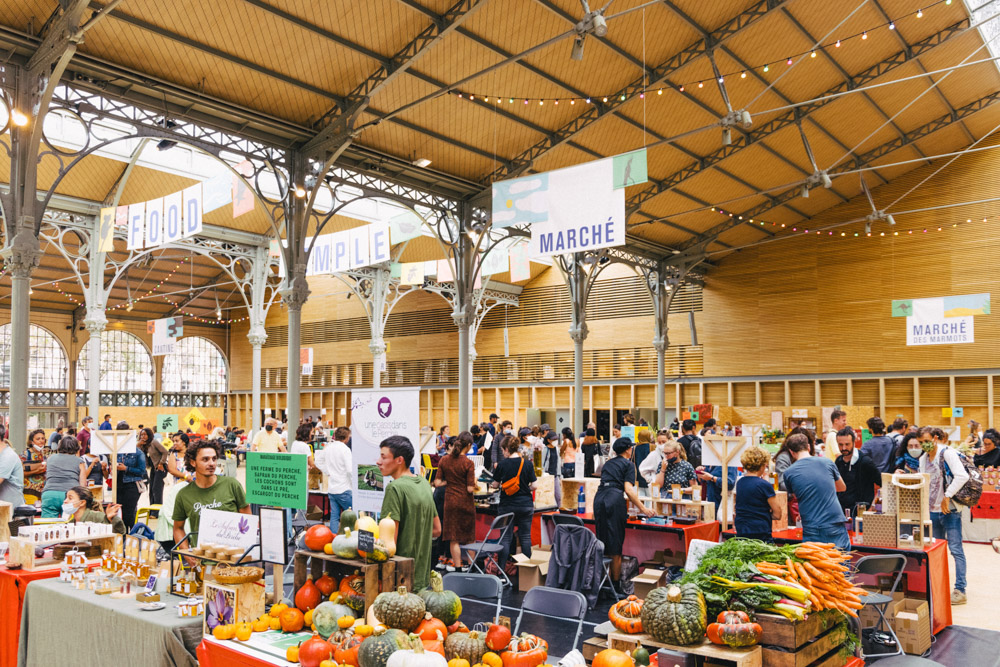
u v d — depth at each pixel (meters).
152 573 4.76
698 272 24.50
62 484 7.78
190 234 13.23
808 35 13.12
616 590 8.00
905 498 6.59
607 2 11.02
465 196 16.70
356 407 6.22
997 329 19.23
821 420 21.73
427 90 12.43
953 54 14.77
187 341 37.69
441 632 3.43
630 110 14.46
